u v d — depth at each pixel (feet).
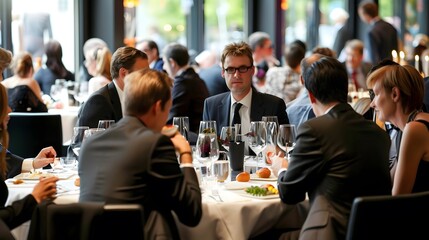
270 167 11.63
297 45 22.58
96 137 9.02
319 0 35.06
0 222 8.55
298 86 22.29
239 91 13.44
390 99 10.38
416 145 9.97
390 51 30.94
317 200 9.28
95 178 8.73
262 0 32.86
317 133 9.28
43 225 8.18
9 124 18.19
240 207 9.46
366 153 9.29
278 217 9.82
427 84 14.43
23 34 24.72
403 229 8.45
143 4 29.35
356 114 9.57
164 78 9.05
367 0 36.91
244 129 13.48
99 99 13.46
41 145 18.29
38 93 20.61
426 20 40.65
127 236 7.93
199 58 27.55
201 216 8.89
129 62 13.37
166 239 8.50
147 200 8.59
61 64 24.17
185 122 12.47
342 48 34.24
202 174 10.70
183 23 31.01
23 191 10.27
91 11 26.96
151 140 8.58
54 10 25.73
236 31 32.53
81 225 7.97
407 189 10.03
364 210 8.25
